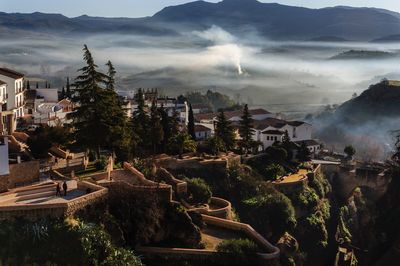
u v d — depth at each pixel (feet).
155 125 353.31
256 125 548.72
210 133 538.47
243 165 362.53
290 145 442.91
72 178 222.28
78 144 258.98
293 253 302.04
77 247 164.25
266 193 330.54
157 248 200.64
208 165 325.83
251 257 211.61
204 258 204.44
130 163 273.75
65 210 174.09
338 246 370.12
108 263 166.50
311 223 349.20
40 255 158.92
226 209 266.57
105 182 202.80
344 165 454.40
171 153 358.02
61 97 538.88
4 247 157.17
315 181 396.16
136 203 204.44
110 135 260.83
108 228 186.50
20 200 180.24
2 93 324.19
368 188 437.17
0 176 193.88
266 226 309.22
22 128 336.90
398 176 418.72
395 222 391.65
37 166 211.00
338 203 430.20
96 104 255.09
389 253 374.02
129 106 497.46
